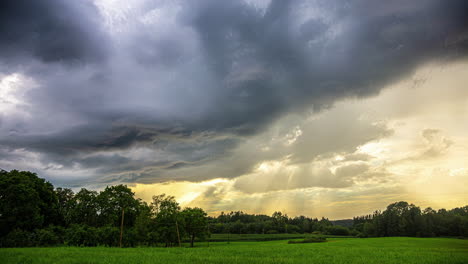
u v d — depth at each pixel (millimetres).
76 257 30078
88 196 80375
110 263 25312
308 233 195000
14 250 39438
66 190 91562
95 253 35750
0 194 60500
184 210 93062
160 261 27203
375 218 157375
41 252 35688
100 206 77000
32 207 62812
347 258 34469
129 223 78750
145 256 32344
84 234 62781
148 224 78562
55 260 27016
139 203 81812
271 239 141625
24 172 69125
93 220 79250
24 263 25109
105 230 66250
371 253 42562
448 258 34625
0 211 59688
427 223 137625
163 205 83125
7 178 61906
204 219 91500
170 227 79625
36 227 64625
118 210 77125
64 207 83938
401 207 150625
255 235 167750
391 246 61656
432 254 40719
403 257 36188
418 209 147000
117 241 66750
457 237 128000
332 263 29000
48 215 72562
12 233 56344
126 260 27641
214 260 29000
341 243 78812
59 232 66438
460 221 135000
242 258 31844
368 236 155875
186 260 28562
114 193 78000
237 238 147250
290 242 94125
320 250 49250
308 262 29312
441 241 81938
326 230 185625
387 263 29844
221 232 191750
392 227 145250
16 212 60219
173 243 86500
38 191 68625
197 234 88938
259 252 43781
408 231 140250
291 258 33344
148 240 75188
